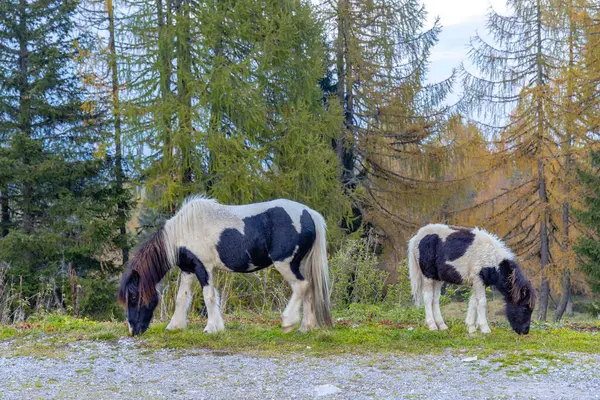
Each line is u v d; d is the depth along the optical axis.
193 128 14.41
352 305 9.87
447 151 19.47
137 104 14.84
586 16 16.94
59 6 17.55
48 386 4.88
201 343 6.48
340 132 19.09
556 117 17.23
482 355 5.94
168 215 15.34
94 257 17.31
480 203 19.50
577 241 16.66
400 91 19.61
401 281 10.70
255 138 15.91
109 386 4.87
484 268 7.16
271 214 6.88
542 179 18.09
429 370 5.36
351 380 5.00
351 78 19.22
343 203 17.38
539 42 18.45
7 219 17.44
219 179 14.91
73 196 16.80
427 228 7.57
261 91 15.89
